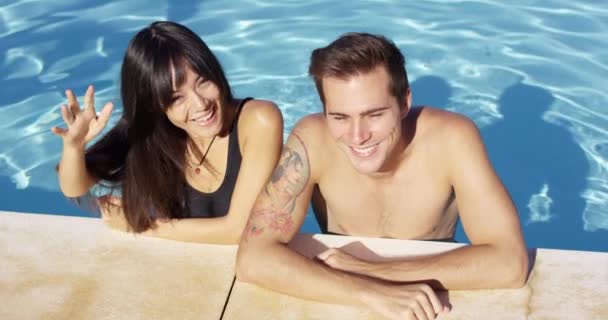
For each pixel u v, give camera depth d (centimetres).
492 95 558
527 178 498
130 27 651
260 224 266
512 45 606
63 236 284
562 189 488
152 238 284
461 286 247
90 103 288
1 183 505
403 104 253
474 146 269
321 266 251
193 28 645
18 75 599
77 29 652
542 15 643
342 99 240
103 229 289
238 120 305
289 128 534
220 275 261
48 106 566
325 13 660
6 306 249
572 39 609
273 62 599
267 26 643
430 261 251
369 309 241
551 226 465
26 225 291
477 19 641
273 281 250
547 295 244
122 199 292
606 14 639
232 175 313
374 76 237
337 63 237
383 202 292
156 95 279
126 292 253
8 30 655
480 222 263
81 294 253
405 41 615
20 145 534
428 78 577
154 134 296
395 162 280
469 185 266
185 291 253
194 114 284
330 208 301
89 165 304
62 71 602
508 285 248
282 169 274
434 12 654
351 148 252
